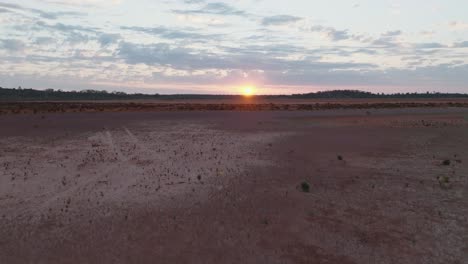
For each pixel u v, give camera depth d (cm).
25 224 857
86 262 680
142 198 1055
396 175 1328
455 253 716
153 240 773
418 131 2653
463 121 3431
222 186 1180
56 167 1430
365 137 2344
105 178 1274
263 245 754
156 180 1254
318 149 1888
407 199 1047
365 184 1209
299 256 708
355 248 743
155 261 684
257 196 1072
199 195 1084
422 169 1418
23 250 726
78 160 1567
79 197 1061
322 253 721
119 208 970
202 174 1339
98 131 2580
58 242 762
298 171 1391
